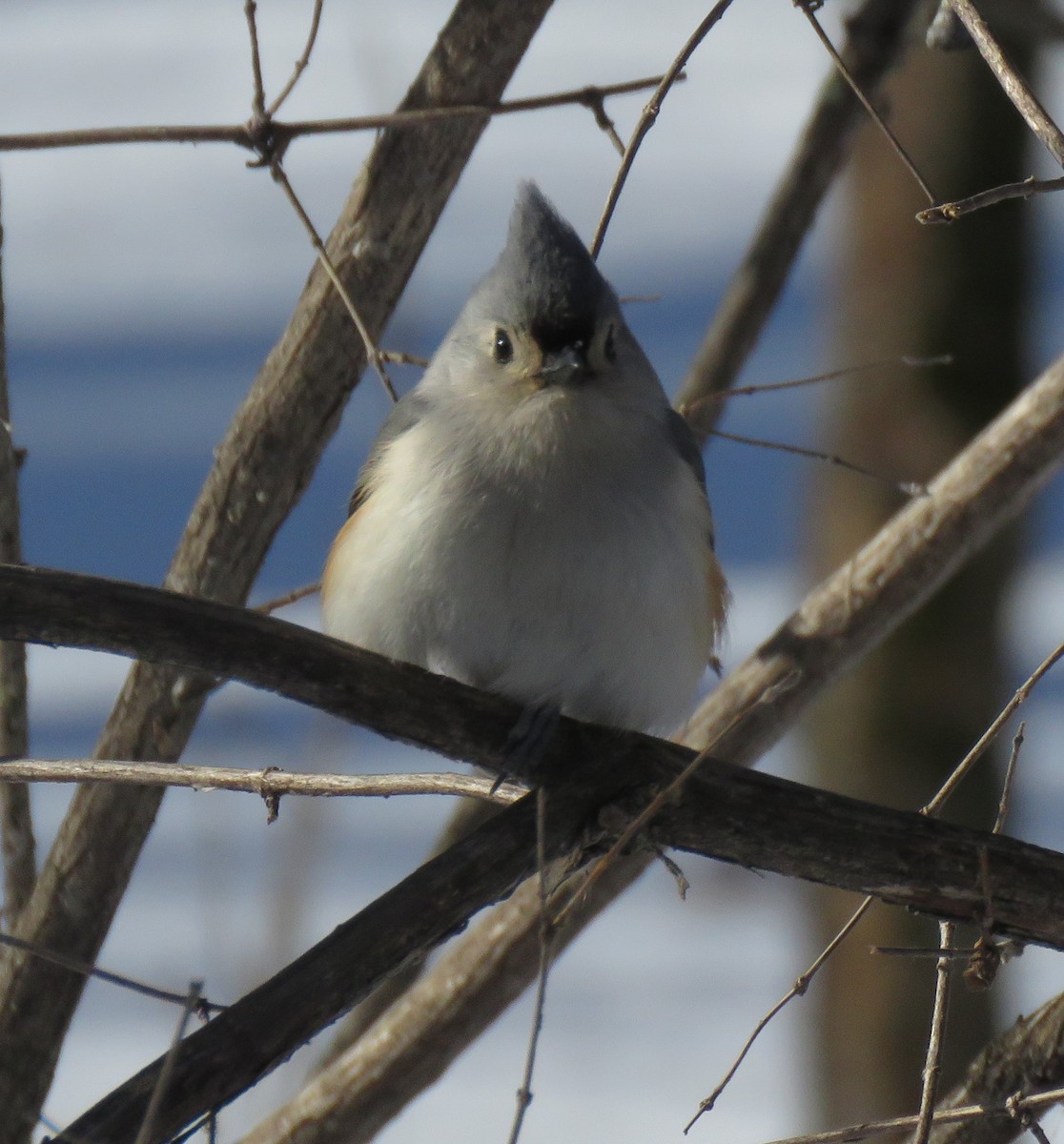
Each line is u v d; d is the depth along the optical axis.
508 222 7.50
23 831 7.36
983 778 9.88
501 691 7.16
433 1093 12.27
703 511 7.44
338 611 7.36
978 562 9.80
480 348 7.29
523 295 7.16
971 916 5.64
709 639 7.54
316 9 6.55
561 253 7.19
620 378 7.27
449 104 6.79
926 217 5.00
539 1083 12.34
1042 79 9.97
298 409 6.99
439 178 6.82
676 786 5.35
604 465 6.97
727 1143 11.35
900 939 9.84
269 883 9.56
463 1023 7.48
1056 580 19.06
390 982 8.54
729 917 15.21
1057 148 4.86
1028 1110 5.30
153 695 7.05
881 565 7.57
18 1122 7.18
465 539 6.88
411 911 5.38
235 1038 5.02
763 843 5.69
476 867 5.55
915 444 9.87
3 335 6.98
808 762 10.24
